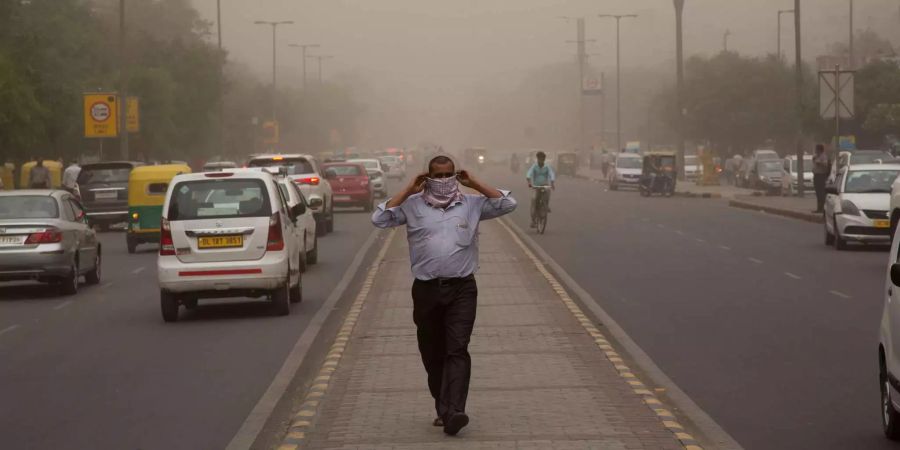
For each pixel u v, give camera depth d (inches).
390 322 1528.1
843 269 2177.7
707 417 965.8
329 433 904.9
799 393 1067.3
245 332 1509.6
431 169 906.7
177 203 1631.4
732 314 1590.8
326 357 1266.0
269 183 1660.9
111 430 969.5
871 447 866.8
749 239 2930.6
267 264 1621.6
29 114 3769.7
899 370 839.1
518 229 3383.4
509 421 933.8
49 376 1234.0
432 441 868.6
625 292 1850.4
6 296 2064.5
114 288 2142.0
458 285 892.0
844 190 2637.8
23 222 1996.8
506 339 1366.9
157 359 1320.1
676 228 3368.6
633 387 1074.1
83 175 3742.6
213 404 1064.8
